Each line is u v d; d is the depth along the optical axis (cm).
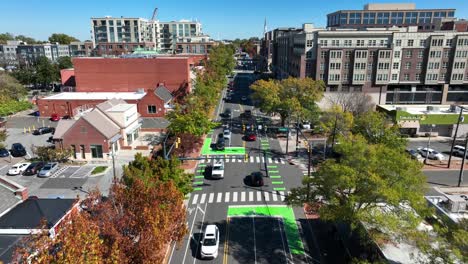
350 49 7950
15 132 6756
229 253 2961
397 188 2497
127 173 3025
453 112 6669
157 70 8706
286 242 3133
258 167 5022
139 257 1967
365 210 2681
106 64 8744
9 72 12162
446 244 2078
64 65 13288
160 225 2134
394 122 6203
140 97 7819
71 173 4719
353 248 2914
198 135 5512
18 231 2414
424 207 2591
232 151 5672
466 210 3456
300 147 5931
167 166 3406
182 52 17175
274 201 3944
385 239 2719
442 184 4444
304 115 6119
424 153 5416
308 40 8238
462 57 7894
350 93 7900
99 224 2095
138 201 2347
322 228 3366
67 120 5431
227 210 3731
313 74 8400
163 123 6919
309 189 3050
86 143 5197
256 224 3444
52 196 4003
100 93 8631
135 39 18412
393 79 8125
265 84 6819
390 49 7862
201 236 3219
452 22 9831
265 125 7350
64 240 1641
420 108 7144
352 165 2638
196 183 4428
